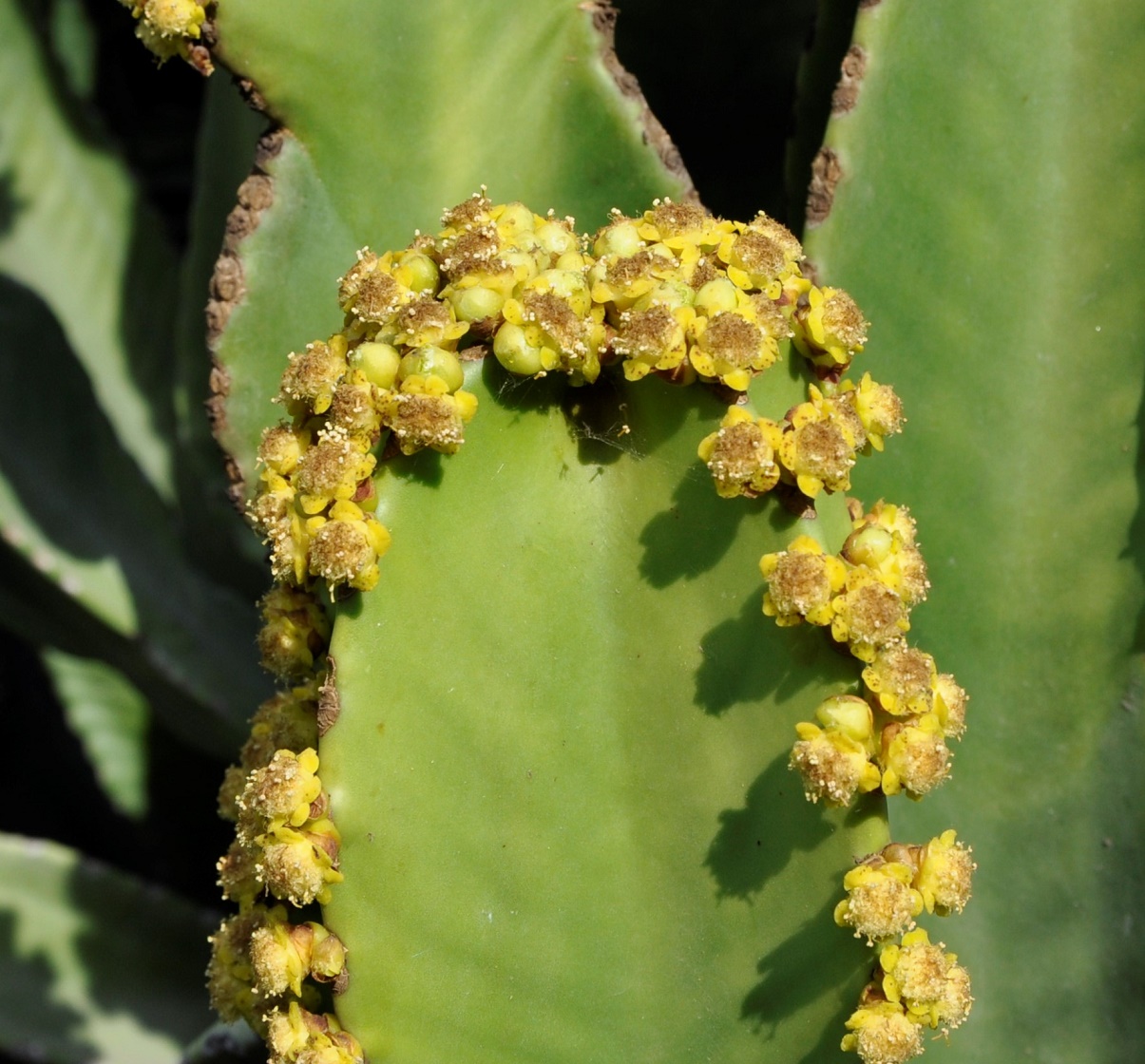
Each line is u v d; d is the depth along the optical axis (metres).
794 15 0.56
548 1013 0.47
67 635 0.65
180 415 0.67
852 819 0.45
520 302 0.46
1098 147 0.51
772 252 0.46
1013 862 0.52
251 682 0.65
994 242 0.51
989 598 0.52
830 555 0.46
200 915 0.65
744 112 0.58
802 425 0.46
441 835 0.47
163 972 0.64
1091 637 0.52
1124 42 0.51
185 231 0.98
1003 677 0.52
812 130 0.55
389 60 0.51
